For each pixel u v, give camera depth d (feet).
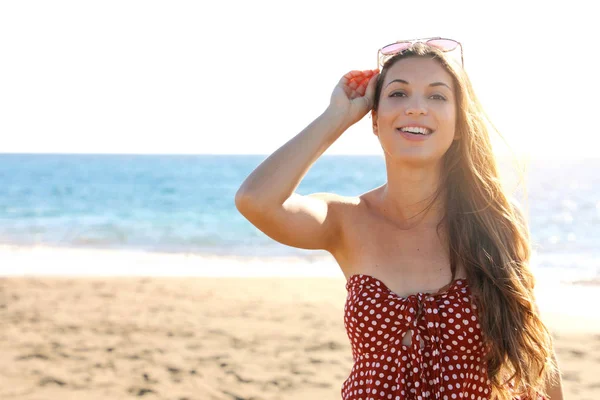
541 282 40.55
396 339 7.20
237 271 46.98
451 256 7.59
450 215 7.79
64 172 232.32
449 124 7.57
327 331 27.09
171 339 26.05
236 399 19.65
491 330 7.13
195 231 79.82
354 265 7.90
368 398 7.19
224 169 254.06
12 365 22.80
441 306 7.19
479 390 7.16
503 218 7.84
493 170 7.89
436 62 7.69
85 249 62.95
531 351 7.32
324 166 275.18
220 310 31.17
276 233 7.68
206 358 23.54
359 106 8.05
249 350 24.48
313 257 55.36
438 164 7.90
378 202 8.29
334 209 8.18
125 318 29.60
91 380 21.34
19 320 29.25
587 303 33.04
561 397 7.86
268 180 7.50
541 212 90.33
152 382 21.12
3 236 74.08
